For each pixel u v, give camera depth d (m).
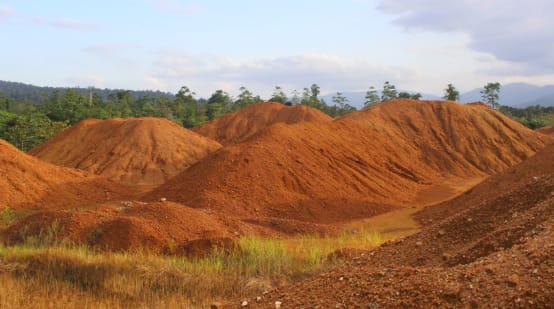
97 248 12.67
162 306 9.05
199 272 10.53
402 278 6.30
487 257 6.38
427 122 48.69
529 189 9.25
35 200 26.67
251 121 61.91
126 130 47.59
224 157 27.02
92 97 91.19
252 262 11.24
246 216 22.64
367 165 33.56
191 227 14.62
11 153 29.22
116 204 17.27
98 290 9.81
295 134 31.73
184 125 85.75
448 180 39.66
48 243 13.03
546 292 5.11
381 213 24.88
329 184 27.44
